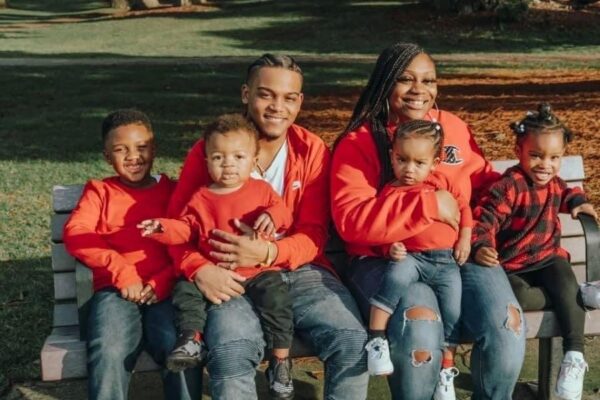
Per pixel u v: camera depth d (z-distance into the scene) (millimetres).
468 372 4152
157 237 3229
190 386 3150
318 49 23109
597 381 4008
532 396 3939
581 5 25953
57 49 24031
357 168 3531
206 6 33438
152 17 31516
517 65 18094
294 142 3627
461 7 24906
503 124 9883
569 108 10875
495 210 3551
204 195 3330
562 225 3969
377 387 4012
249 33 25969
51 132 10164
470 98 12500
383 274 3338
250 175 3439
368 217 3344
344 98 13125
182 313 3137
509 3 23703
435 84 3756
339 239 3740
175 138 9664
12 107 12414
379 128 3654
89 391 3150
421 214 3271
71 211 3639
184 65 18844
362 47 23094
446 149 3766
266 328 3188
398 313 3201
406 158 3355
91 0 44188
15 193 7270
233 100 12969
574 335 3383
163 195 3572
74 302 3576
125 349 3160
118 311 3215
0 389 3957
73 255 3320
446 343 3354
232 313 3152
